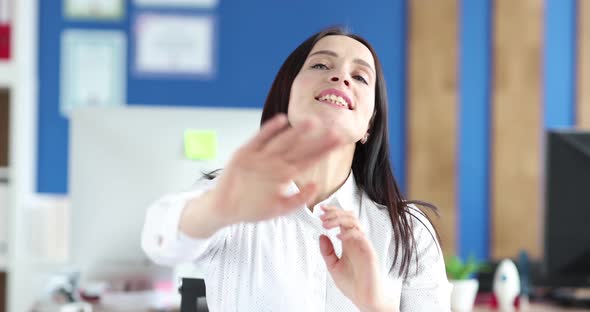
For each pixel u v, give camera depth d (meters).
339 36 1.23
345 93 1.12
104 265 2.06
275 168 0.74
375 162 1.31
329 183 1.23
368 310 1.02
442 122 3.78
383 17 3.79
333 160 1.21
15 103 3.17
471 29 3.81
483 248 3.79
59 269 3.03
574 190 2.26
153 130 2.06
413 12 3.78
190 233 0.89
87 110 2.06
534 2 3.79
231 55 3.76
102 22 3.72
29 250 3.11
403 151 3.81
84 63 3.71
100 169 2.05
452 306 2.17
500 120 3.78
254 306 1.15
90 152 2.05
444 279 1.31
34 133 3.56
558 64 3.81
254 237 1.17
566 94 3.81
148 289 2.08
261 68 3.77
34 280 3.05
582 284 2.32
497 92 3.78
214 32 3.76
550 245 2.28
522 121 3.79
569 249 2.26
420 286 1.28
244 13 3.76
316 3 3.77
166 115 2.07
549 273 2.28
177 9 3.75
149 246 0.96
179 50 3.75
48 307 2.02
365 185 1.31
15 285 3.05
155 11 3.74
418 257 1.28
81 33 3.71
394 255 1.25
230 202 0.78
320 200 1.25
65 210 3.11
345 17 3.78
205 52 3.75
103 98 3.72
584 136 2.27
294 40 3.78
